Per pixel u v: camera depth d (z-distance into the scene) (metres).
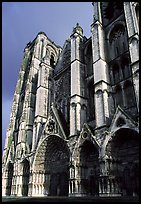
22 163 48.53
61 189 37.88
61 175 39.25
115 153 29.53
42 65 59.69
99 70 36.97
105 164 28.06
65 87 52.00
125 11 37.22
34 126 50.66
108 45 41.75
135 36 32.75
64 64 58.25
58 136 40.44
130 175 27.22
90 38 47.31
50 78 58.97
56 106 51.66
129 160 28.02
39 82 56.84
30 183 42.25
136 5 36.53
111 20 43.47
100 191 27.38
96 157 33.19
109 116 32.75
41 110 52.09
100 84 35.41
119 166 28.81
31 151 47.31
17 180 47.41
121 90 34.72
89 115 39.62
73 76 43.44
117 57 37.97
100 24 43.47
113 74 37.91
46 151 44.00
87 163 34.22
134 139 28.36
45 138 43.56
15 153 55.19
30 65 72.25
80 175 32.62
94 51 40.28
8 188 53.59
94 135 32.72
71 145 36.00
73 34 49.88
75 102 39.56
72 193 31.58
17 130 62.69
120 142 29.86
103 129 31.28
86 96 41.91
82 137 34.03
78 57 45.66
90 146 33.97
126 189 26.92
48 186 40.81
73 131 37.41
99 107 33.81
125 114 28.55
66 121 45.59
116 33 41.78
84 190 31.80
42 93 54.72
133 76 29.83
